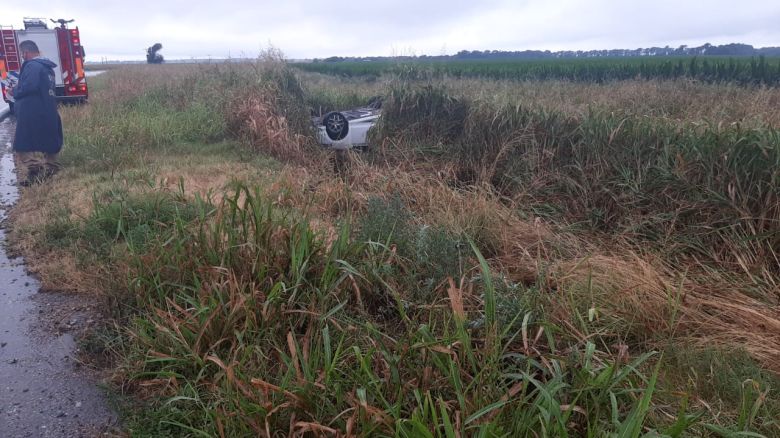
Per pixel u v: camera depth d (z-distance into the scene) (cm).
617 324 333
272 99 957
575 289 361
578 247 471
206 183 655
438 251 374
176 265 368
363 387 249
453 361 260
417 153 736
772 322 330
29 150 691
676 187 496
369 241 365
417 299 348
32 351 327
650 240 475
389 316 349
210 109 1038
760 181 449
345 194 565
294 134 859
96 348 329
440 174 664
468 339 261
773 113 749
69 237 481
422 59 988
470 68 2342
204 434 237
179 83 1369
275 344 296
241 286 331
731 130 513
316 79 1848
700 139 518
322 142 861
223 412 254
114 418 273
